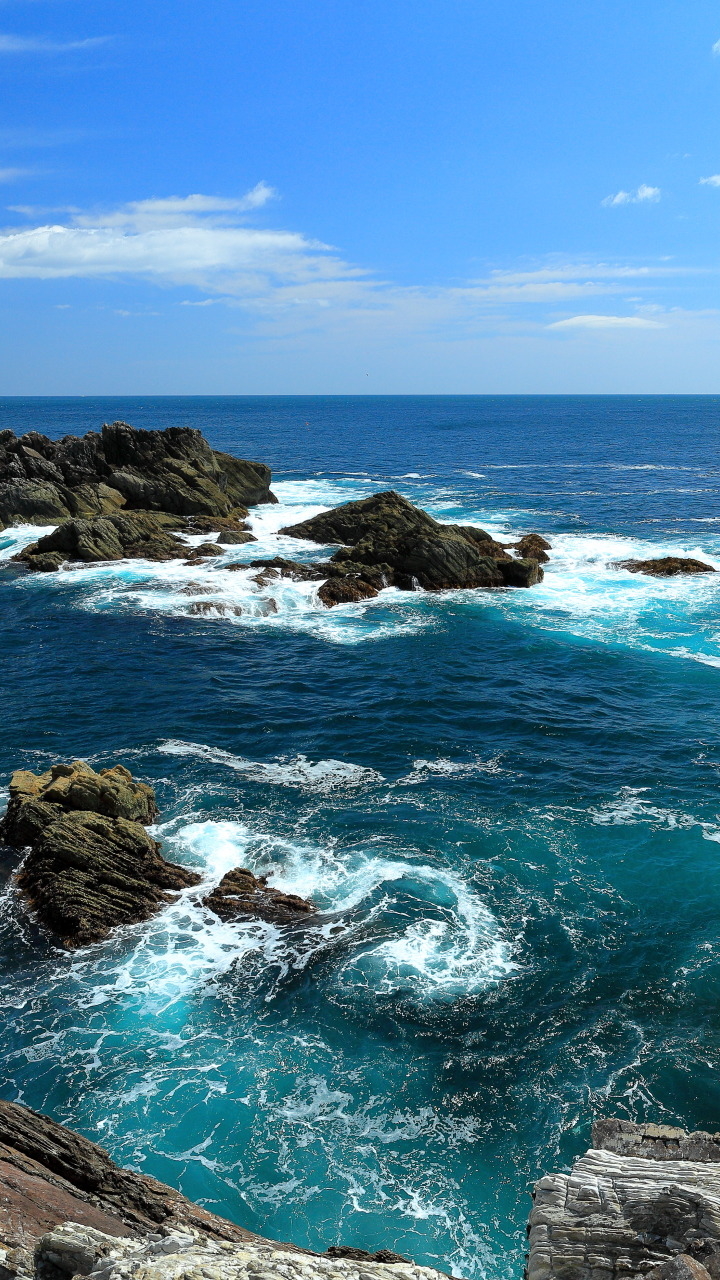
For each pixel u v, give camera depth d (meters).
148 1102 15.82
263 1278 6.60
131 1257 6.99
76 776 24.27
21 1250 7.86
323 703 33.94
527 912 20.95
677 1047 16.73
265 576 49.78
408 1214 13.72
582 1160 7.21
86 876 21.61
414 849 23.48
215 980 18.97
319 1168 14.52
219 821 24.98
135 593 48.25
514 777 27.73
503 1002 18.12
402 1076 16.38
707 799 26.06
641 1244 6.41
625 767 28.34
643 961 19.19
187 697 34.44
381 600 48.19
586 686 35.59
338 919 20.81
